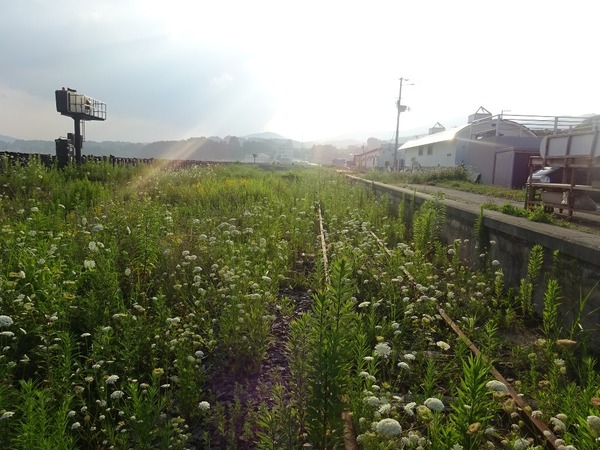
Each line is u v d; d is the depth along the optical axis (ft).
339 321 10.44
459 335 17.80
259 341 16.49
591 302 18.22
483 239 28.63
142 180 61.82
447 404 13.50
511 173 87.61
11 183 47.01
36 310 15.92
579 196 30.17
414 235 35.45
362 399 11.31
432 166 144.56
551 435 11.35
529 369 16.79
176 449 10.93
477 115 163.22
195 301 19.26
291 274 27.45
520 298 23.15
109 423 12.03
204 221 33.32
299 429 11.44
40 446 9.11
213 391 14.65
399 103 192.24
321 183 79.82
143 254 23.56
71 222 29.96
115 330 16.39
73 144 80.64
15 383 13.92
